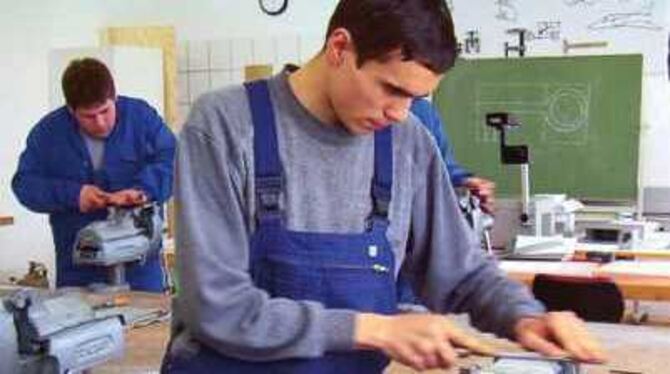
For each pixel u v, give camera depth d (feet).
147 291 8.59
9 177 18.58
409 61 3.17
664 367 5.72
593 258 10.49
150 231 8.70
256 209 3.53
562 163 16.76
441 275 3.94
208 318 3.33
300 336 3.27
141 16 20.42
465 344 3.27
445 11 3.24
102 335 5.18
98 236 8.14
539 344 3.42
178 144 3.53
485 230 8.66
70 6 19.61
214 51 19.90
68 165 9.45
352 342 3.24
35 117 19.06
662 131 16.74
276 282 3.54
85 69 9.12
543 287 8.47
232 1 19.70
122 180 9.48
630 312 10.42
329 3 18.97
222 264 3.37
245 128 3.52
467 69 17.10
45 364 4.63
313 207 3.60
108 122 9.28
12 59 18.56
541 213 12.26
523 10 17.47
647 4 16.63
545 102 16.78
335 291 3.58
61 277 9.05
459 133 17.26
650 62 16.71
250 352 3.34
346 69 3.32
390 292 3.73
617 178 16.44
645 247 11.28
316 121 3.59
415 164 3.89
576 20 17.16
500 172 17.01
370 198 3.73
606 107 16.43
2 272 18.51
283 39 19.35
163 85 18.62
